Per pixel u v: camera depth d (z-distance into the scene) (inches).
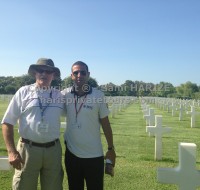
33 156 88.3
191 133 334.6
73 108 94.7
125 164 181.6
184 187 85.4
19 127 91.1
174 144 259.3
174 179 85.7
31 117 89.0
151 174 160.7
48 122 88.6
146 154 212.7
